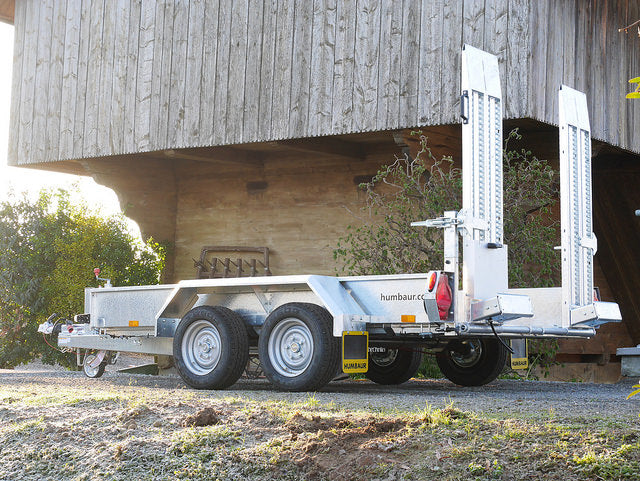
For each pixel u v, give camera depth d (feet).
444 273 24.99
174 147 47.03
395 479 14.94
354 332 26.63
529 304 25.26
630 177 52.31
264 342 27.86
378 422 17.52
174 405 21.20
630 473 14.06
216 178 54.44
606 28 44.98
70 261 52.49
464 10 39.42
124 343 34.14
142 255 54.65
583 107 29.60
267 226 52.39
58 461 17.63
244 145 48.52
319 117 42.88
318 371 26.61
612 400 25.08
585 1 43.06
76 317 34.30
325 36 43.04
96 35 50.34
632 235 52.54
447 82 39.58
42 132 51.83
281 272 51.65
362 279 27.43
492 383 35.96
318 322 26.78
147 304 32.27
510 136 40.91
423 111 40.06
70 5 51.44
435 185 40.78
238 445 17.20
